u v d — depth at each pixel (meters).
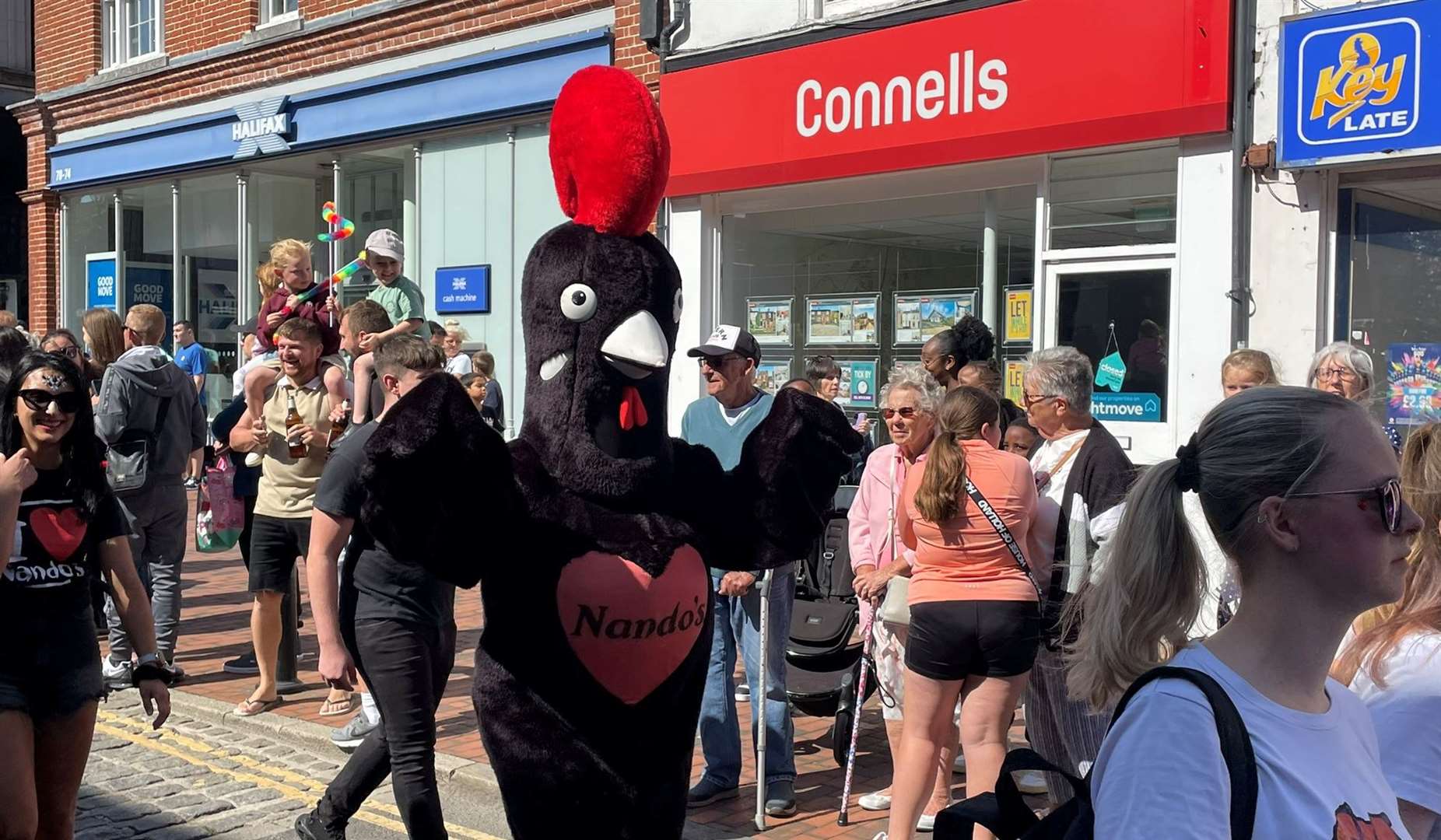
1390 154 6.70
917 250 9.35
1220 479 1.78
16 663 3.43
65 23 17.16
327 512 4.13
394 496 2.58
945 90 8.62
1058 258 8.42
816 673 5.83
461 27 11.91
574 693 2.69
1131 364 8.10
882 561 5.09
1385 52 6.68
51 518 3.54
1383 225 7.13
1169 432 7.85
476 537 2.63
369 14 12.70
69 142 17.17
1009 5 8.24
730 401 5.25
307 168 14.54
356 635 4.07
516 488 2.70
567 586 2.67
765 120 9.71
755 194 10.29
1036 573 4.16
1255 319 7.45
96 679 3.63
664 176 2.86
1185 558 1.90
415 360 4.35
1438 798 2.08
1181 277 7.73
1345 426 1.72
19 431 3.55
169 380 6.97
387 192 13.40
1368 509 1.69
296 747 6.05
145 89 15.77
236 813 5.15
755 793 5.36
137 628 3.87
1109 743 1.72
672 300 2.90
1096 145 7.92
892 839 4.22
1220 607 2.87
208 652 7.89
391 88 12.61
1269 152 7.23
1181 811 1.58
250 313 14.95
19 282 21.50
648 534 2.74
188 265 15.96
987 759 4.11
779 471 2.94
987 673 4.12
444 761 5.61
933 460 4.09
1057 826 1.80
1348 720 1.79
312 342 6.19
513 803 2.74
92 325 7.98
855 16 9.13
